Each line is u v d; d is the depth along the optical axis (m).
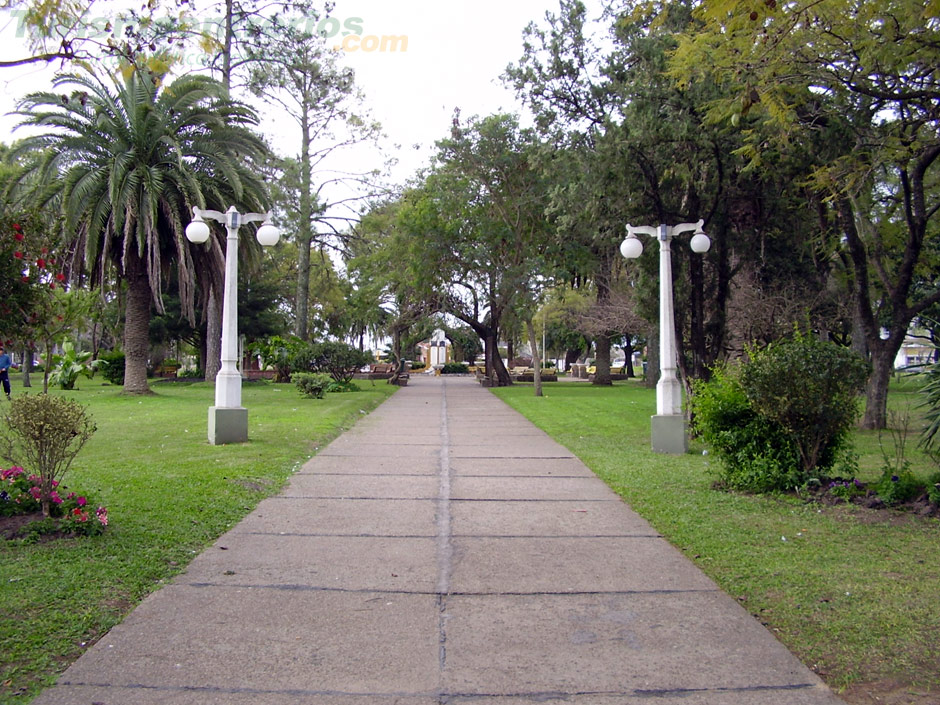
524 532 6.41
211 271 21.91
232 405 11.41
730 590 4.91
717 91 11.78
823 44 9.26
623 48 19.39
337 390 26.55
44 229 6.56
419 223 29.61
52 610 4.32
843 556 5.61
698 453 11.08
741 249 13.92
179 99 19.08
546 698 3.45
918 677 3.66
